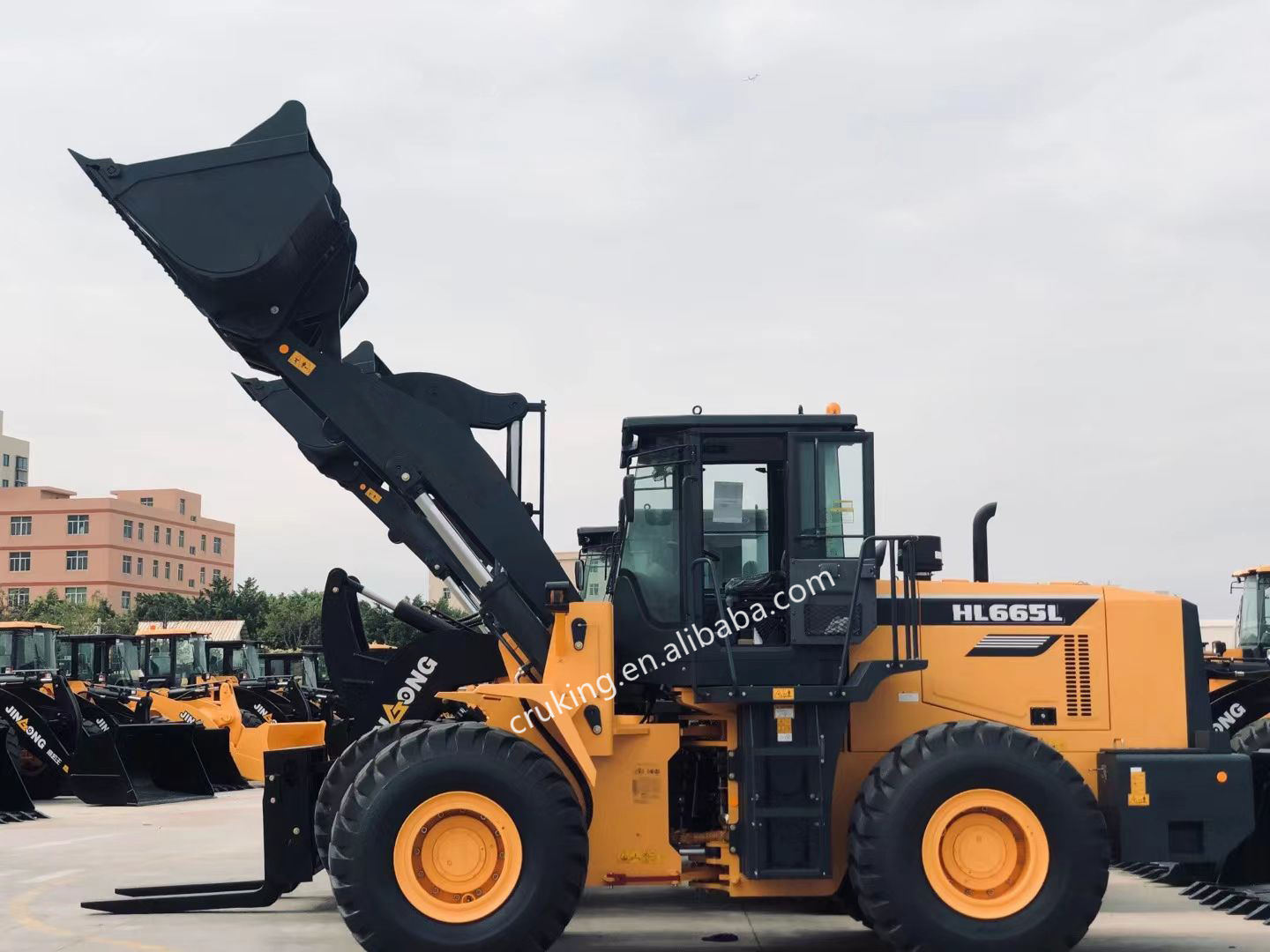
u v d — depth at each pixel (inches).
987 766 250.7
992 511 302.5
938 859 250.7
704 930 301.7
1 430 4963.1
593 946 282.2
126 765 623.8
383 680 329.1
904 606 279.0
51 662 773.3
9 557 3850.9
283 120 272.7
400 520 301.6
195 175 270.1
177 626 981.8
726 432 277.1
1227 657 615.8
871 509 270.7
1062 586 294.2
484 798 250.2
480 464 289.4
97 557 3814.0
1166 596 292.5
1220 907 324.8
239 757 673.0
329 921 306.8
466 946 243.1
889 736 278.8
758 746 261.3
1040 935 246.5
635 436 280.8
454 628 339.0
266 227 269.0
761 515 279.6
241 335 281.7
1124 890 355.9
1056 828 249.9
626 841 268.7
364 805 248.1
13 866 407.2
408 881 247.9
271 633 1887.3
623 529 288.2
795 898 341.4
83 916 315.3
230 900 311.4
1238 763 266.2
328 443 312.7
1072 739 282.7
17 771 550.6
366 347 304.3
